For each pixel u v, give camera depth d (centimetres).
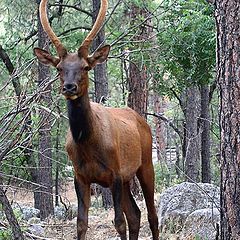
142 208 1636
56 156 2191
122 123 1014
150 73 1814
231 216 776
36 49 932
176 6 1526
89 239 1309
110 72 2711
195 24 1541
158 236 1112
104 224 1463
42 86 1108
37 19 2039
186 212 1283
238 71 759
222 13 768
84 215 946
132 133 1028
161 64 1773
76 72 873
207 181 2831
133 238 1067
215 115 3491
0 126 1095
